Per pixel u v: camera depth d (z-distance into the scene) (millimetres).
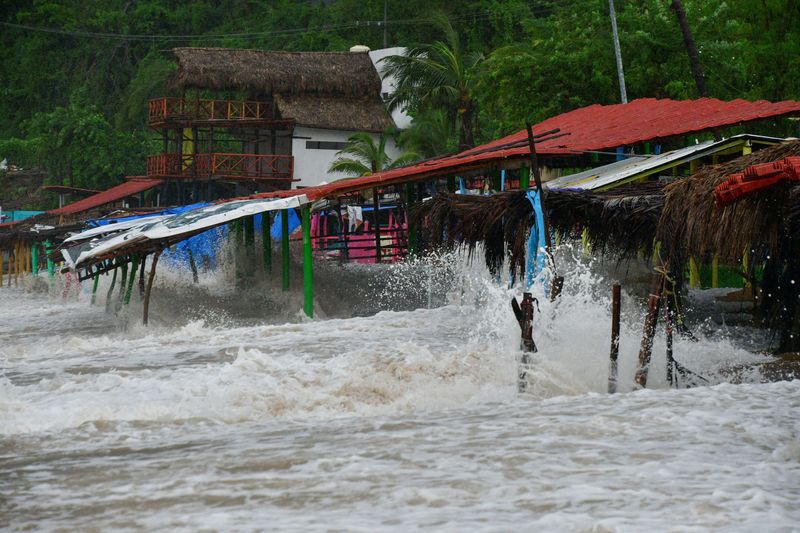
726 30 66188
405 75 97812
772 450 13719
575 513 10781
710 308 35531
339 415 19625
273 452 14688
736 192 19828
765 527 10188
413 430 16047
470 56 97688
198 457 14633
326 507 11414
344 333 34812
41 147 140000
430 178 42531
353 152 98875
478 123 101375
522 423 16109
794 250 23969
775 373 22969
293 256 64062
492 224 31531
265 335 35719
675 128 45031
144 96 138125
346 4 143625
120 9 165750
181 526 10867
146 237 40688
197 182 104625
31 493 12828
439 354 26750
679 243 22484
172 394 22938
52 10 166000
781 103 46688
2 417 20047
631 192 29484
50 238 79938
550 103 68500
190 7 159000
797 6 66438
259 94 104062
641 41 65562
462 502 11398
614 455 13492
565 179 42500
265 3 156125
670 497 11312
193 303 50938
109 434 17750
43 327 50312
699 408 16906
